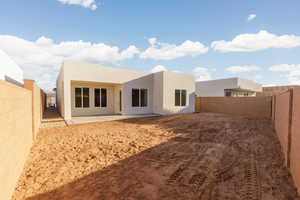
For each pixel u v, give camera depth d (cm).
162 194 248
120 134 647
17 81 927
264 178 299
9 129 229
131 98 1298
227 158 399
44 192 249
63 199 232
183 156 412
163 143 526
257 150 458
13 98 259
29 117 435
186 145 506
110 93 1387
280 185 274
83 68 1058
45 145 495
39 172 318
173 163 368
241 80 1889
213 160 386
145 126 823
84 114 1248
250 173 319
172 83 1388
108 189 259
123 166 350
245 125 859
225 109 1491
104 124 878
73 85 1191
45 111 1670
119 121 991
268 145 505
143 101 1380
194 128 775
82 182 281
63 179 291
